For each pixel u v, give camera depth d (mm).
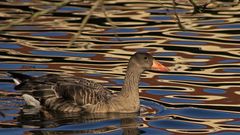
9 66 19219
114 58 20234
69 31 23062
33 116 15500
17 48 21094
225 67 19375
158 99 16906
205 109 16094
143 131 14641
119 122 15312
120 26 23750
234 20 24500
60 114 15742
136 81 16172
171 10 25703
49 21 24328
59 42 21812
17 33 22844
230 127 14898
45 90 16234
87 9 25844
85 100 16000
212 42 21859
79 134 14422
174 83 18141
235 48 21219
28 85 16375
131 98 16062
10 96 16828
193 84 18016
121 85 17875
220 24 24000
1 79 18047
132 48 21266
